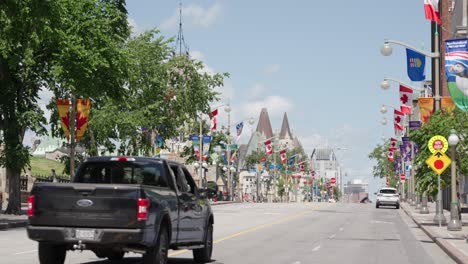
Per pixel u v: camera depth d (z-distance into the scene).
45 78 43.81
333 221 46.09
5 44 35.31
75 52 40.19
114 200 14.32
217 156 102.44
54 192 14.53
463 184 63.19
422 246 26.80
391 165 132.62
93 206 14.35
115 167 16.66
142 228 14.28
